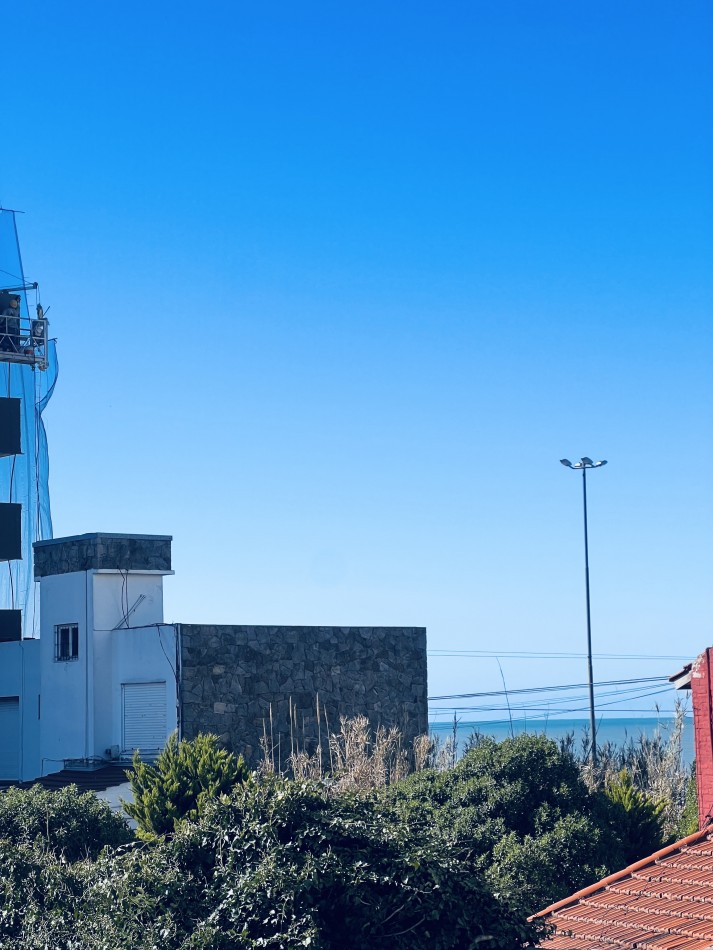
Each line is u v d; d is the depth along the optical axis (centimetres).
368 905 1170
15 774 3800
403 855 1209
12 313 4075
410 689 3775
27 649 3806
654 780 3331
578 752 3666
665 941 1305
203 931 1152
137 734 3403
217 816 1270
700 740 1647
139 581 3619
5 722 3878
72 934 1417
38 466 4291
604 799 2430
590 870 2181
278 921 1148
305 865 1174
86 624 3528
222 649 3384
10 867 1642
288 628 3525
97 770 3391
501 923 1221
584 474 4678
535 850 2148
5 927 1530
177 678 3297
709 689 1636
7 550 4056
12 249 4206
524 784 2309
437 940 1188
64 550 3656
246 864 1208
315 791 1282
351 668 3644
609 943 1336
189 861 1251
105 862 1318
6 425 4031
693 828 2581
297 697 3503
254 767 3359
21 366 4256
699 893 1416
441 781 2403
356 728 3188
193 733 3294
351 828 1233
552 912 1490
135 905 1223
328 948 1134
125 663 3466
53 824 2259
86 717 3494
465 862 1278
